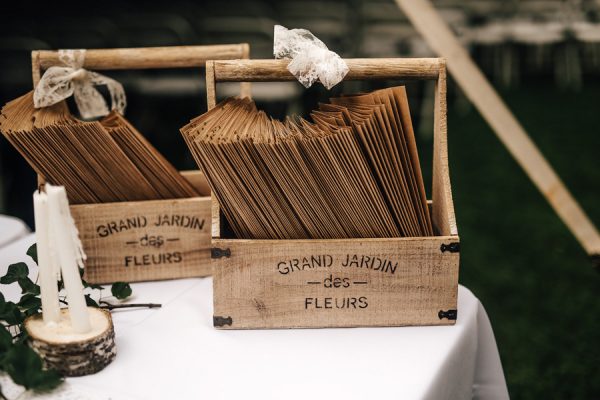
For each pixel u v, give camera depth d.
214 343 0.95
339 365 0.90
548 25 7.12
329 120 0.99
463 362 1.01
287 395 0.84
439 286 0.99
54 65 1.18
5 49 3.67
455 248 0.98
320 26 5.22
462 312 1.05
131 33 4.28
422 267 0.98
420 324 1.01
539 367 2.31
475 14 6.98
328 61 1.01
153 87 3.79
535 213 3.71
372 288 0.99
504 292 2.83
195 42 4.41
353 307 0.99
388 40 5.38
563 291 2.84
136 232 1.12
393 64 1.03
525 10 7.52
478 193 4.00
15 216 3.29
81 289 0.85
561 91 6.94
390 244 0.97
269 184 0.96
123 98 1.24
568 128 5.41
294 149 0.93
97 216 1.11
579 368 2.30
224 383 0.86
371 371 0.89
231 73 1.03
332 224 0.99
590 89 7.03
